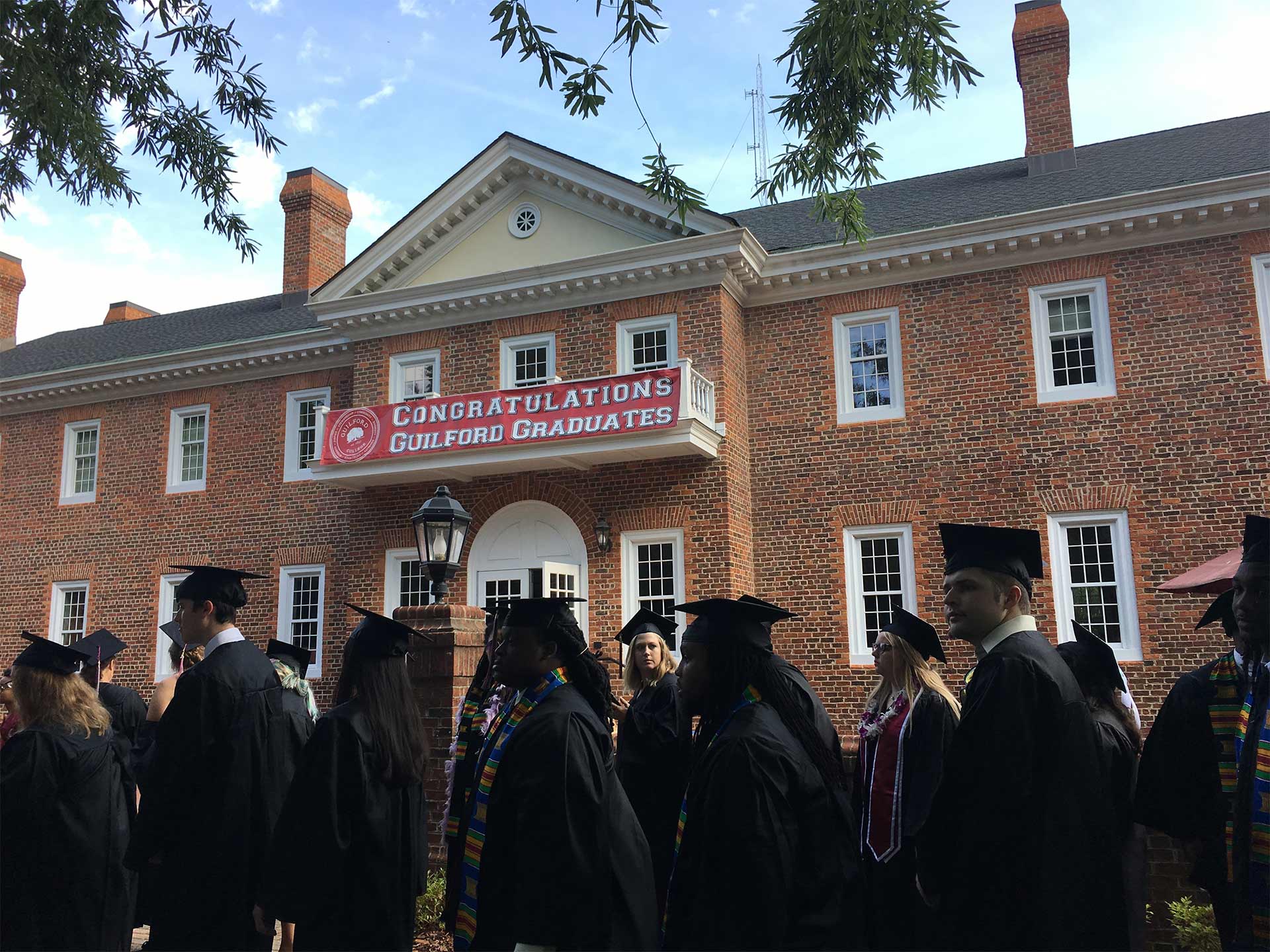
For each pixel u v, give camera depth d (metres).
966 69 8.14
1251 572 3.64
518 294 16.53
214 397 19.88
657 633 6.17
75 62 8.80
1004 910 2.89
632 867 3.40
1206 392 13.32
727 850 2.96
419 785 4.32
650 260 15.60
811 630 14.82
